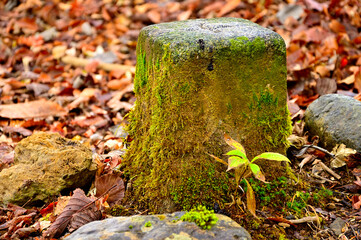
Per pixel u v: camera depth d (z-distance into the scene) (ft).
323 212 7.29
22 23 21.49
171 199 6.95
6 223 7.17
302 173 8.24
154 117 7.00
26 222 7.25
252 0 20.33
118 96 14.07
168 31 7.16
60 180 7.63
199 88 6.68
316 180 8.09
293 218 7.04
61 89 15.10
